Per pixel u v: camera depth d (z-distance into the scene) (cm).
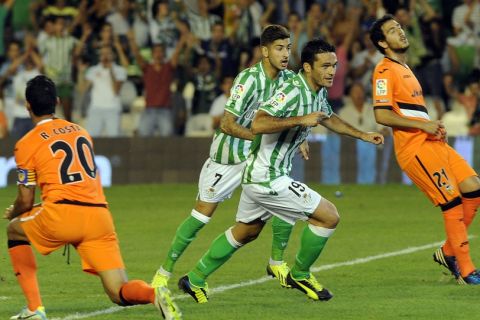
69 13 6375
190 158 6112
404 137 3070
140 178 6091
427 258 3644
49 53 6206
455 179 3080
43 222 2388
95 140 6034
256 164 2722
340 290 2995
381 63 3094
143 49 6431
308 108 2678
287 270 3028
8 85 6234
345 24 6391
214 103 6134
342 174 6134
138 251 3862
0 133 6203
